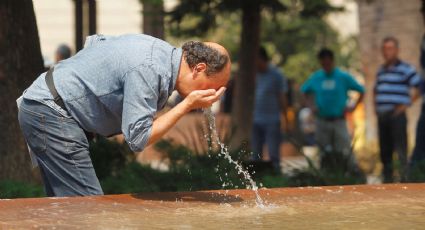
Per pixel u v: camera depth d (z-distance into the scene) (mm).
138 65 7387
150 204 7191
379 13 23688
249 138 16547
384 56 18156
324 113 19297
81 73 7730
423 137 15656
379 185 8375
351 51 33969
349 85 19344
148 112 7340
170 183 11922
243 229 6301
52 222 6320
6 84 11109
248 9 15477
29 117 7895
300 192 7977
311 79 19547
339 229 6383
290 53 32438
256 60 16516
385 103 18031
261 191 7969
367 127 23875
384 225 6555
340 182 13094
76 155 7906
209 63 7465
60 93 7789
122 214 6734
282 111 20578
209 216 6797
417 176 13414
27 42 11250
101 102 7695
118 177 12469
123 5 30281
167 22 15297
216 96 7484
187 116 19781
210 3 15125
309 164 13492
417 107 22453
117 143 12969
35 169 11383
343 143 19297
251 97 16531
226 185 11875
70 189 7977
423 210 7234
